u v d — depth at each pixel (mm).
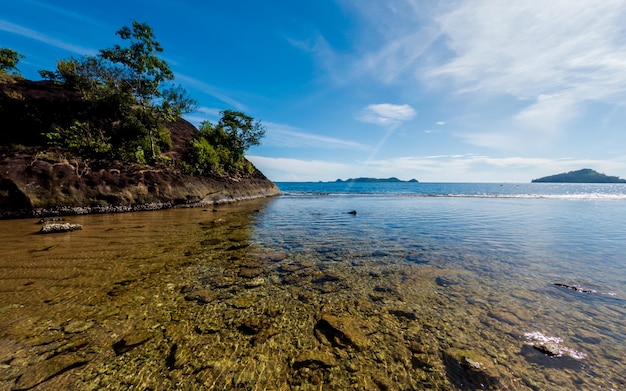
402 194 57406
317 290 6328
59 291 5949
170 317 4953
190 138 36594
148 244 10180
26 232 11844
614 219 18812
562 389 3410
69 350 3963
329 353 4066
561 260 8859
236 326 4719
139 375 3537
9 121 20641
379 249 10180
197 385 3402
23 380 3387
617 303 5734
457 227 15266
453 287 6590
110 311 5113
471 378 3576
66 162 18781
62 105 24391
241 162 41750
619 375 3650
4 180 15633
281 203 31891
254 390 3352
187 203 24266
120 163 21703
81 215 17453
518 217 19859
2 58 28703
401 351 4137
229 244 10516
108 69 26594
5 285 6207
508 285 6723
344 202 34375
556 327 4816
